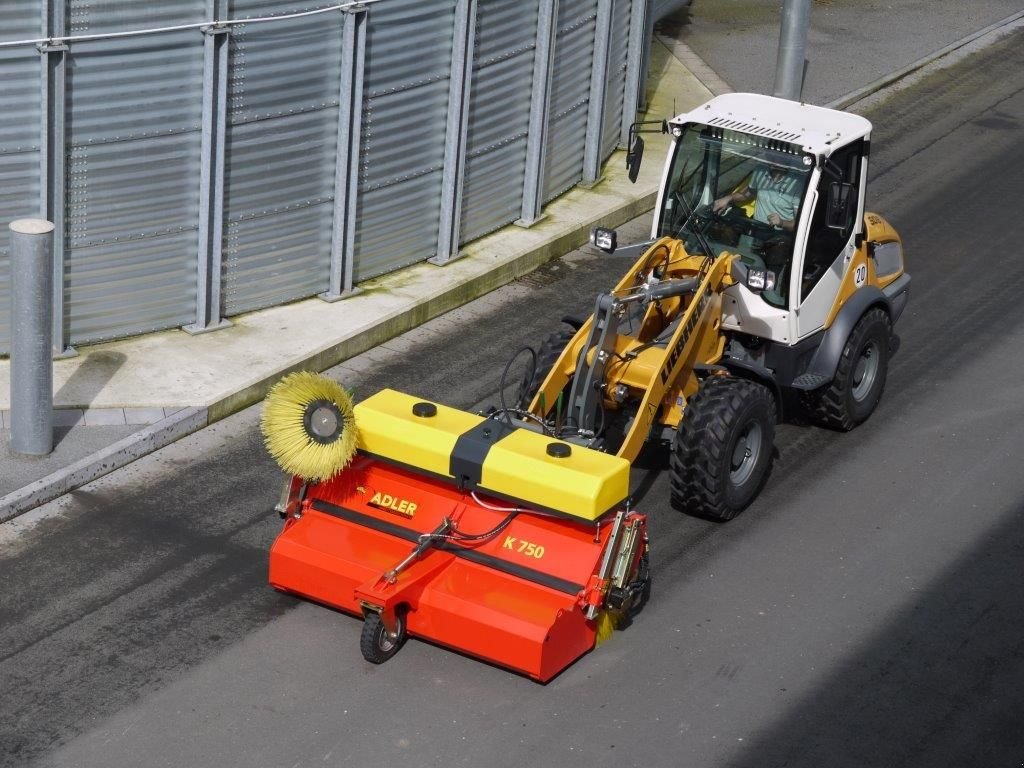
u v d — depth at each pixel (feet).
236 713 36.55
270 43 53.16
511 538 38.45
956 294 65.10
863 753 36.37
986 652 40.65
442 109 60.80
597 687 38.27
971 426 53.67
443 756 35.45
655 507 46.78
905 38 100.63
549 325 59.93
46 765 34.45
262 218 55.67
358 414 39.34
